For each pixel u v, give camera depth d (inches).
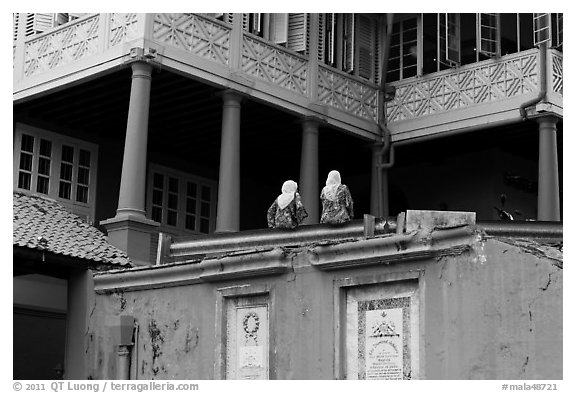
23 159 853.8
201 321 510.3
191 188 1005.2
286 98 844.6
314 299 458.3
